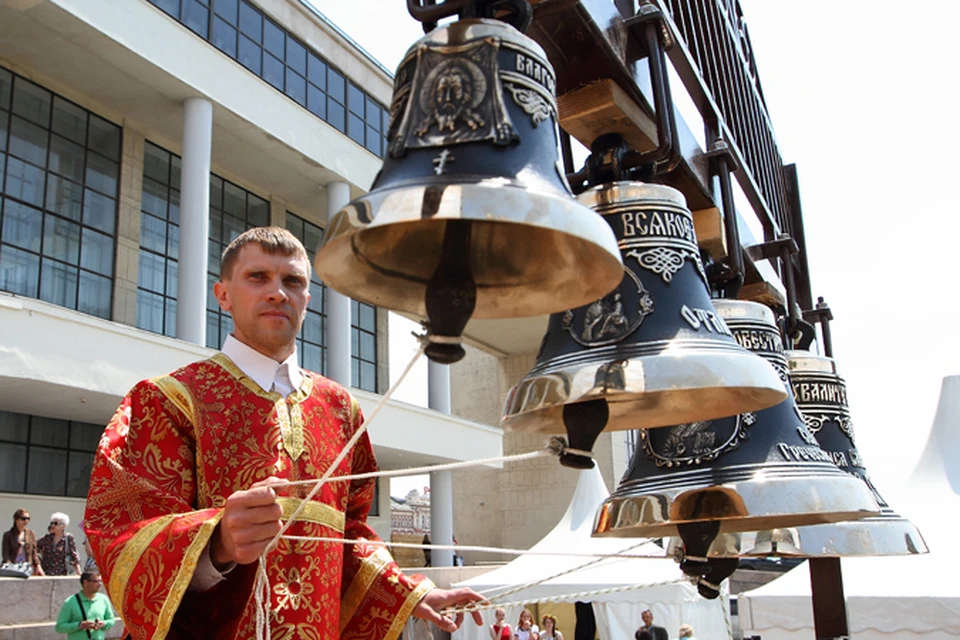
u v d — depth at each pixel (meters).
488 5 1.58
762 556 2.75
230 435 2.07
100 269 16.83
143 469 1.94
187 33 16.17
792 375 3.24
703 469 2.09
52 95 16.34
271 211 20.88
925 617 8.52
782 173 4.32
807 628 8.92
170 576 1.59
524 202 1.24
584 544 12.55
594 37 1.99
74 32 14.59
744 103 3.59
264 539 1.53
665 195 2.00
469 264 1.38
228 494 2.02
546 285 1.59
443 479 21.72
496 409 29.62
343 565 2.40
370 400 19.23
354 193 20.41
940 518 9.55
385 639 2.32
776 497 1.99
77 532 15.49
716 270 2.76
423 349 1.33
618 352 1.78
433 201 1.22
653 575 11.40
